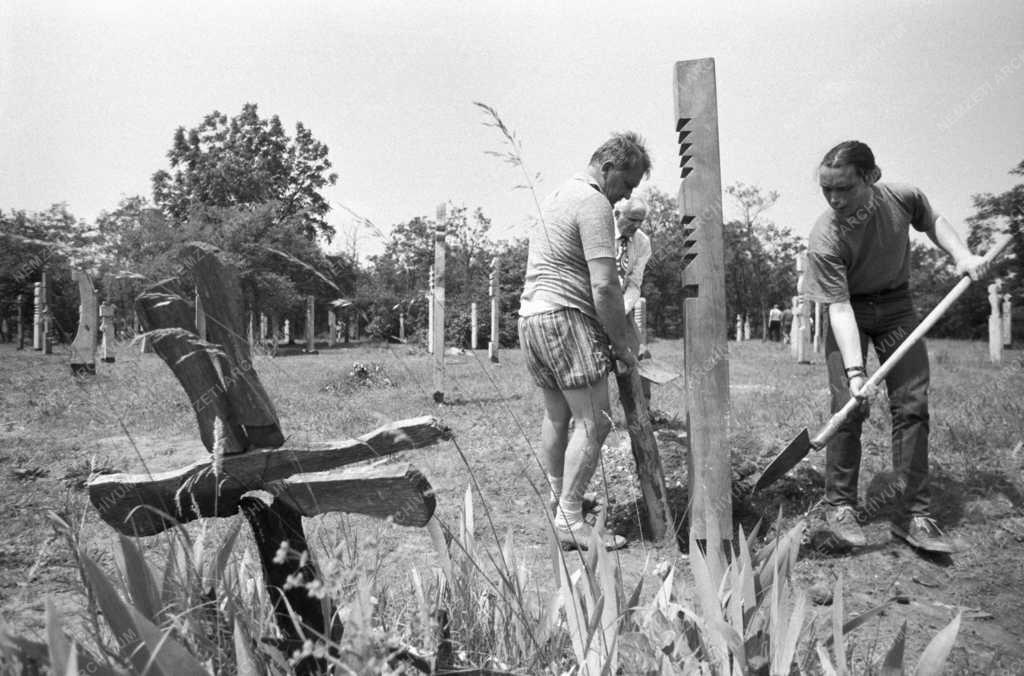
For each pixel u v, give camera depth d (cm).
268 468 155
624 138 349
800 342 1664
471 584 211
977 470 460
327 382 826
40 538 338
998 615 278
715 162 296
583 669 165
